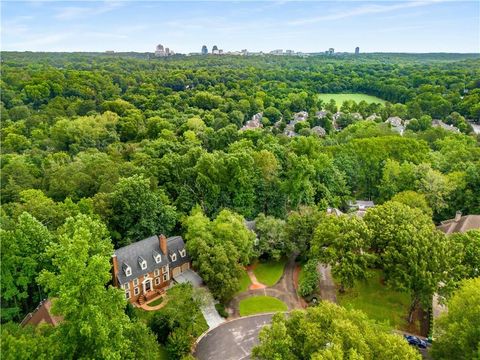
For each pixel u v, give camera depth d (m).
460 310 43.78
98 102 184.00
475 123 175.88
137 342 42.09
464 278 52.72
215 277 58.50
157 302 60.56
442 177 85.19
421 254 54.22
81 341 37.62
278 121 198.62
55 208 66.81
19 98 170.75
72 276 36.91
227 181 80.25
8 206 72.25
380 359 35.41
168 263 63.72
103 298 38.62
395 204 67.62
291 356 38.16
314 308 43.00
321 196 90.94
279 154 95.25
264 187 85.19
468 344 40.00
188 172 83.50
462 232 68.38
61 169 89.00
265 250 70.94
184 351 49.12
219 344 52.59
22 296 51.56
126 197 67.94
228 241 63.25
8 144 120.25
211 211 79.62
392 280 55.59
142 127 147.50
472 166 87.62
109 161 91.38
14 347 33.91
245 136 124.06
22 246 52.06
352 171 101.19
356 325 39.41
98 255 40.09
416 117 179.00
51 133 132.38
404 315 58.44
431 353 44.03
